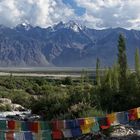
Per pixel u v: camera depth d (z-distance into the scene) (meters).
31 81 100.25
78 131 19.16
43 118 33.25
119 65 38.75
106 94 34.00
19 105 50.84
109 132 22.91
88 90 38.09
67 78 112.94
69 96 35.03
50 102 36.81
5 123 18.28
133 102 32.06
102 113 26.61
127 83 35.09
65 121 19.00
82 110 27.80
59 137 18.72
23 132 17.97
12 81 91.06
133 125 24.92
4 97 59.59
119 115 20.73
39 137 18.36
